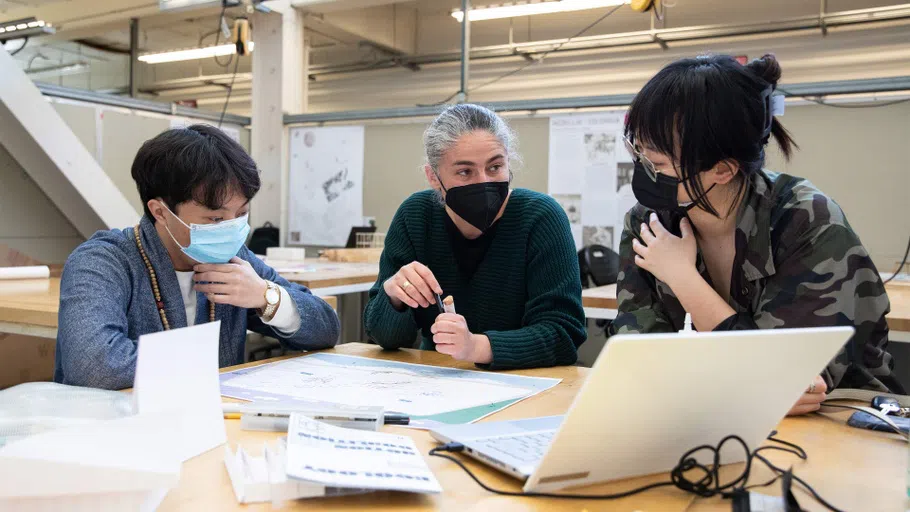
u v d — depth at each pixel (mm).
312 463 672
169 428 619
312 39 7797
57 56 9547
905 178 3719
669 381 659
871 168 3801
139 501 600
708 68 1113
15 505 552
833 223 1187
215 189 1280
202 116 5461
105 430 587
